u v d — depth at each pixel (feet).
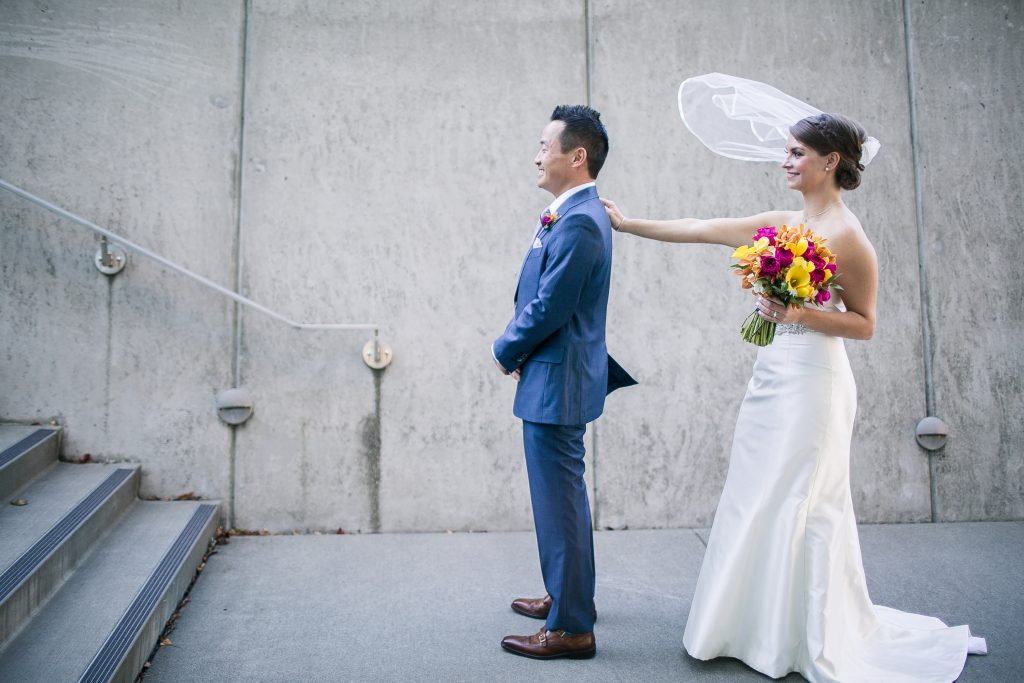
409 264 11.74
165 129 11.37
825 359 7.57
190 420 11.39
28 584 7.51
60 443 11.17
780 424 7.60
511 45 11.89
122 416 11.28
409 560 10.54
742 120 8.62
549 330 7.49
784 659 7.38
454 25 11.82
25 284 11.10
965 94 12.44
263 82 11.55
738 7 12.14
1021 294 12.46
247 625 8.54
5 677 6.54
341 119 11.68
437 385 11.75
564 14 11.94
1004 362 12.41
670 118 12.06
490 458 11.79
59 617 7.64
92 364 11.22
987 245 12.42
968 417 12.36
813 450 7.51
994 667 7.63
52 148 11.16
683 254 12.07
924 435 12.17
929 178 12.37
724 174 12.11
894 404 12.28
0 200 11.05
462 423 11.76
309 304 11.60
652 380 12.03
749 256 7.23
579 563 7.74
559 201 7.82
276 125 11.58
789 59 12.21
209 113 11.45
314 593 9.43
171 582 8.58
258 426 11.51
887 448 12.28
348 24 11.69
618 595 9.49
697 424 12.07
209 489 11.44
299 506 11.57
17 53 11.10
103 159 11.26
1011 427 12.41
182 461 11.38
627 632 8.46
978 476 12.37
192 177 11.42
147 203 11.34
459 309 11.78
